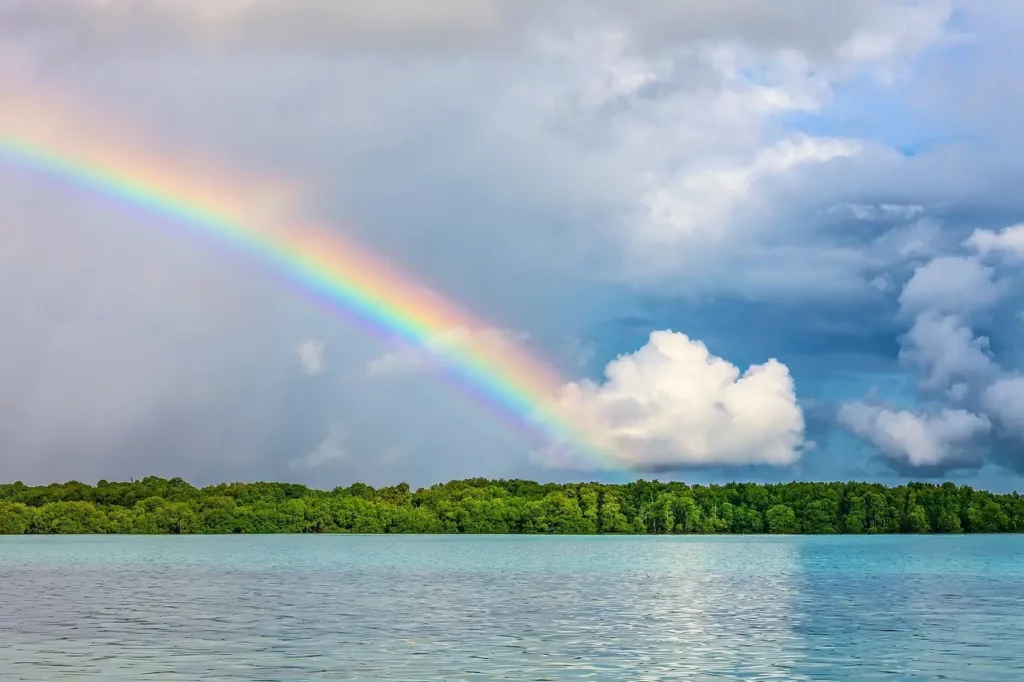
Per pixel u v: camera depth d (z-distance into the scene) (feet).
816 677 144.46
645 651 170.09
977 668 153.69
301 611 245.24
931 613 242.58
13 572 428.97
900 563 511.40
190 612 242.99
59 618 228.22
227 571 434.30
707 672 147.84
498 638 188.03
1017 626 212.84
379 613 239.91
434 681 139.64
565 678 142.20
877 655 166.81
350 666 153.17
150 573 419.33
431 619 224.94
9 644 180.34
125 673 146.82
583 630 202.28
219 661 158.81
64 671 148.77
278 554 618.85
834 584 354.54
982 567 474.49
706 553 653.30
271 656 164.14
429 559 555.28
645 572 431.02
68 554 617.21
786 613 241.76
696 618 227.81
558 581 367.66
